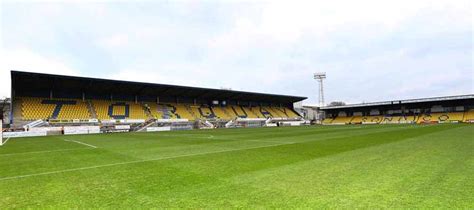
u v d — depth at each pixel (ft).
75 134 108.78
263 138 68.49
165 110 171.73
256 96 208.95
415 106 226.38
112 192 18.24
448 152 34.60
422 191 16.99
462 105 205.16
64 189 19.26
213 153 38.63
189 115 175.63
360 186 18.47
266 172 24.02
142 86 150.20
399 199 15.49
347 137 66.90
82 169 26.99
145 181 21.26
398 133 78.18
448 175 21.25
